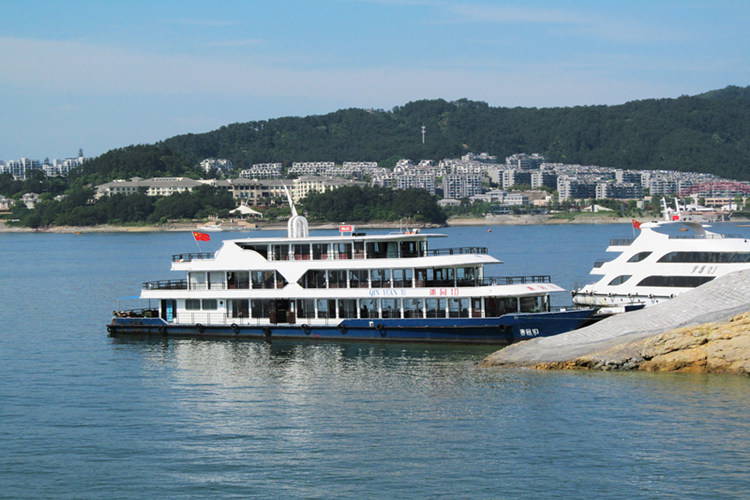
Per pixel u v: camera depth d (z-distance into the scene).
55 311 131.12
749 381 69.25
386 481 53.19
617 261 106.69
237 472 55.12
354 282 92.62
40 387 76.62
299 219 98.75
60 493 52.59
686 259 101.31
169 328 99.00
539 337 84.00
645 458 55.28
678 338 74.38
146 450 59.16
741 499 49.66
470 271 91.19
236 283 96.81
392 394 70.62
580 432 59.94
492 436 59.88
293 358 85.00
